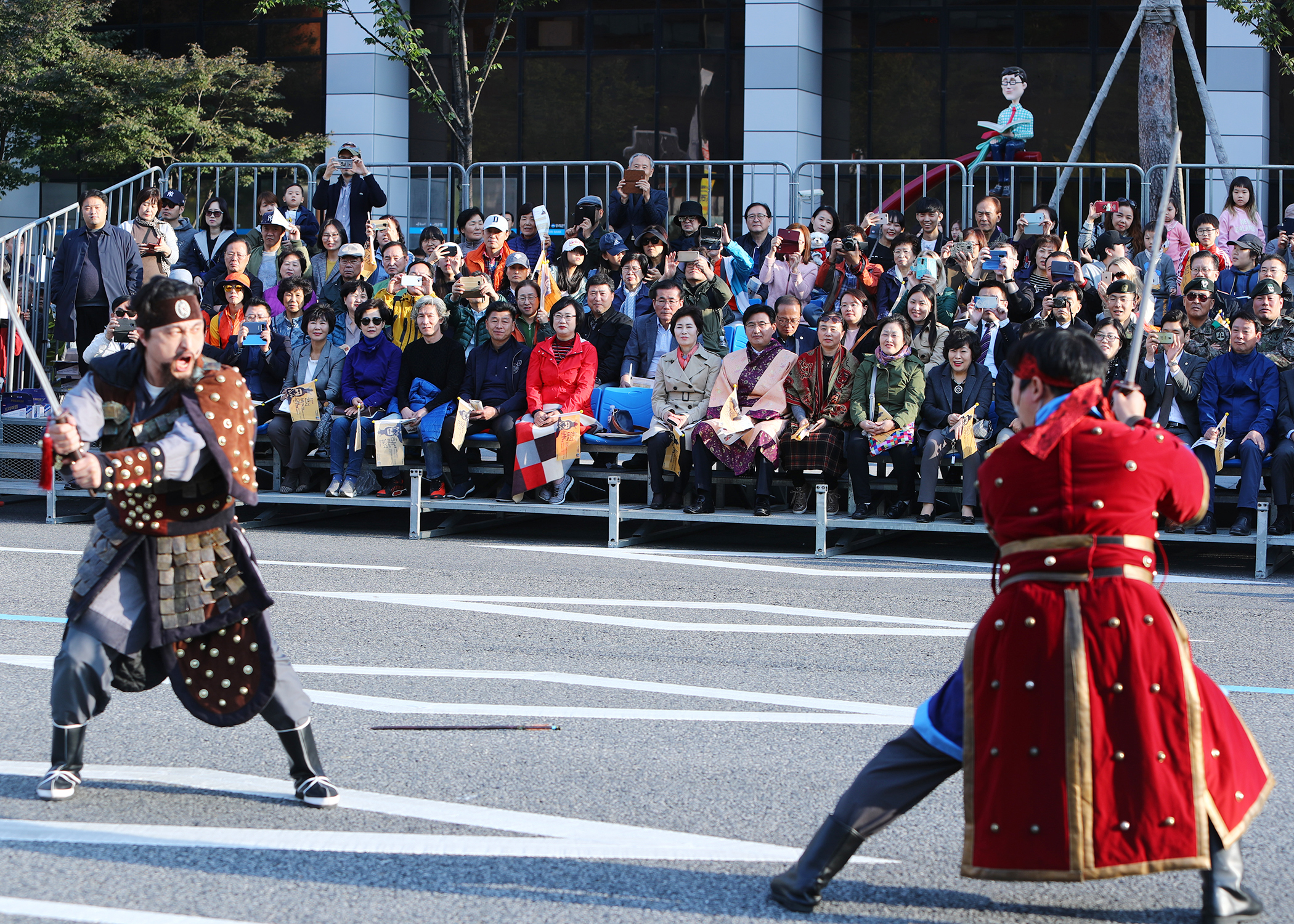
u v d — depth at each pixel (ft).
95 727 24.90
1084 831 15.79
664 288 50.26
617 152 97.04
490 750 23.91
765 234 59.77
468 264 56.85
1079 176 64.28
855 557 44.73
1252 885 18.19
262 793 21.59
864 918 17.28
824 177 79.77
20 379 57.00
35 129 93.86
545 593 37.55
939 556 45.27
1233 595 38.17
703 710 26.48
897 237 54.65
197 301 19.81
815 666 29.89
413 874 18.47
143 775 22.35
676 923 17.04
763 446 45.47
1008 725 16.12
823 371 46.55
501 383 49.75
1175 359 44.19
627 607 35.78
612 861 18.99
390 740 24.41
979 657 16.48
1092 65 92.68
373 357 50.21
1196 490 16.96
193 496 19.85
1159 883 18.57
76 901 17.47
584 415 48.21
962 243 53.93
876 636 32.65
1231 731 16.58
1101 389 17.07
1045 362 16.81
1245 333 43.09
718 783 22.25
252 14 99.91
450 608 35.32
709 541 48.34
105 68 91.91
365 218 63.00
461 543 46.88
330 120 97.19
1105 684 15.97
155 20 102.42
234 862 18.81
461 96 73.00
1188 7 89.81
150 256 57.98
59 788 20.95
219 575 20.01
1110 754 15.88
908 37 94.68
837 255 54.44
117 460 18.76
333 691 27.53
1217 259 54.13
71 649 20.29
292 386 50.85
